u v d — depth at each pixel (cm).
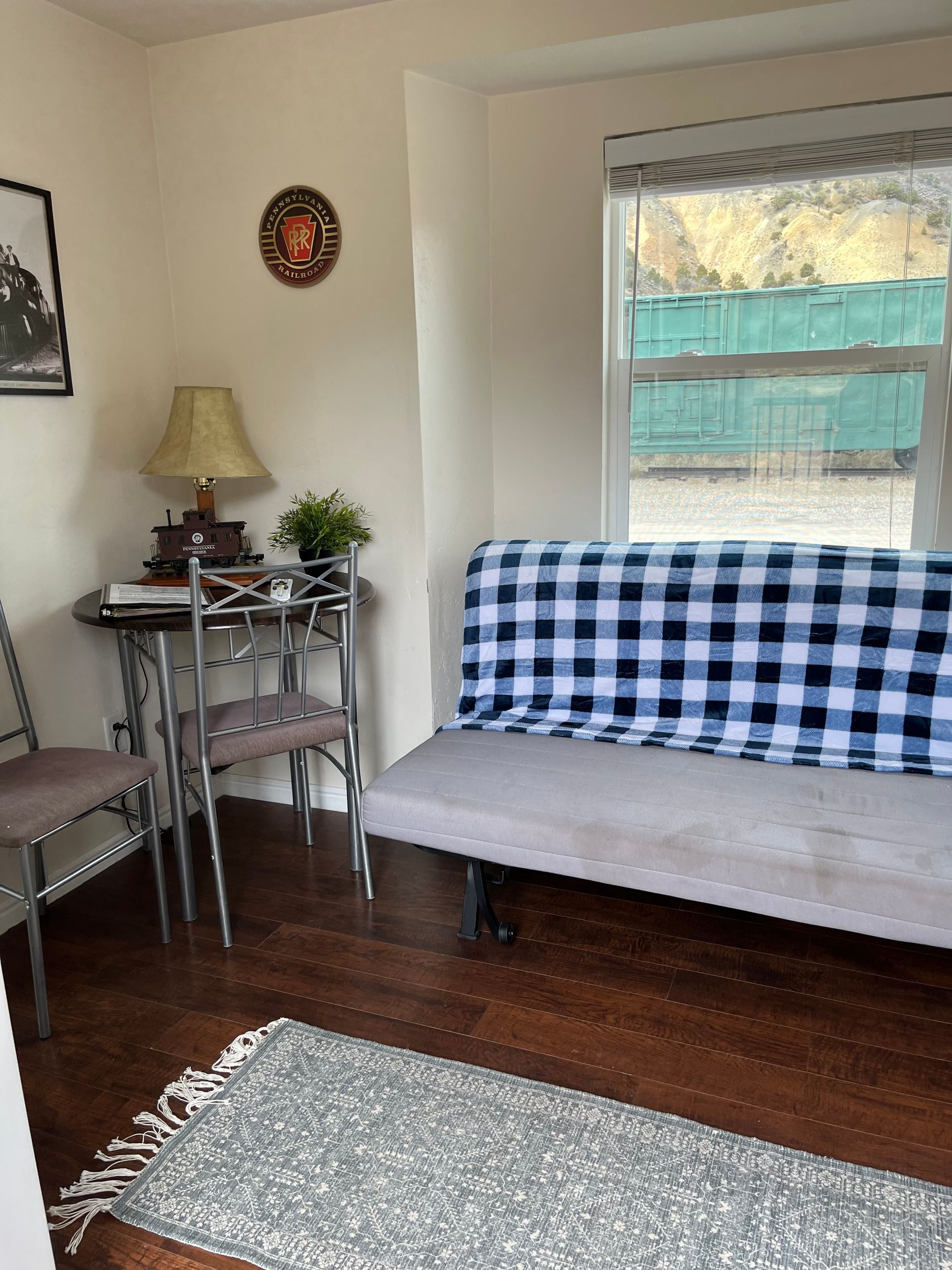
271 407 282
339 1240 146
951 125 238
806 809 192
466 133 269
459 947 224
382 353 264
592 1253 142
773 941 224
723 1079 178
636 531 295
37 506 244
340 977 214
